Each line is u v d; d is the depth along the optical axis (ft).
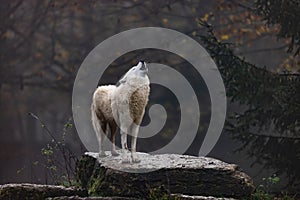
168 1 199.00
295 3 111.24
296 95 104.94
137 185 76.95
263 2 113.60
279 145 108.58
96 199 75.51
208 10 211.20
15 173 212.43
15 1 233.35
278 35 116.37
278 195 95.50
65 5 215.31
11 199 79.41
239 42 196.75
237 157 191.21
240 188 78.79
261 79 108.47
